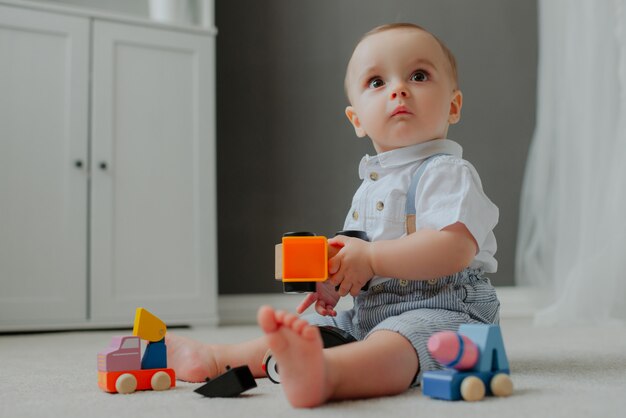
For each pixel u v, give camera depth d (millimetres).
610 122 2131
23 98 2127
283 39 2674
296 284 816
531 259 2523
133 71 2273
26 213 2111
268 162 2635
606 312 2049
